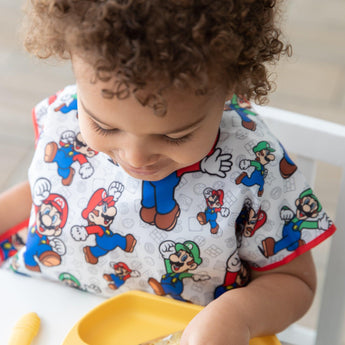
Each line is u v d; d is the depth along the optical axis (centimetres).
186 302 73
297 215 70
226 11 49
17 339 63
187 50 47
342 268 82
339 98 192
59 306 70
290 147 80
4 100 182
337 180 163
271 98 189
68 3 49
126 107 50
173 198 69
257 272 74
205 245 69
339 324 85
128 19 47
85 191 72
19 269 78
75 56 52
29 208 85
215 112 55
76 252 74
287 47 62
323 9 240
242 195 67
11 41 206
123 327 66
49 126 75
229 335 61
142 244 70
